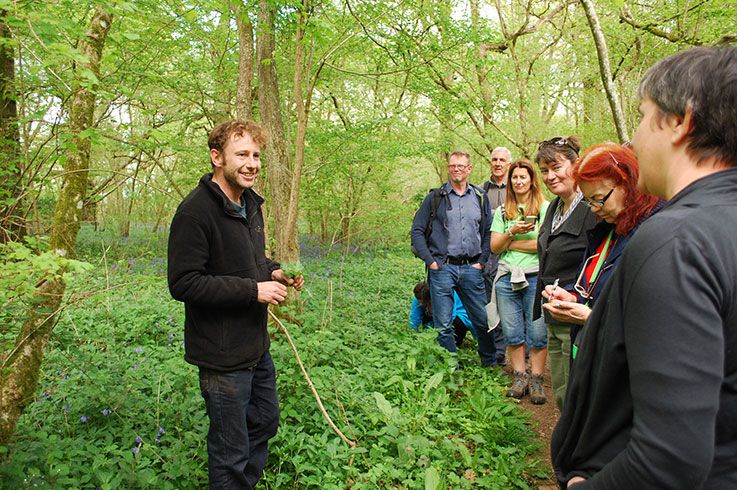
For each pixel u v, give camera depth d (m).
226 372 2.30
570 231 2.93
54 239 2.58
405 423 3.29
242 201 2.57
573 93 9.87
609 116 9.37
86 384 3.16
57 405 3.09
